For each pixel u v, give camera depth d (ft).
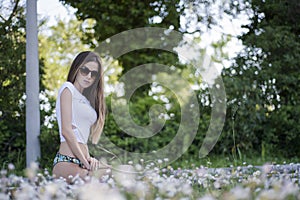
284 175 12.36
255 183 10.50
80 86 12.62
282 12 25.46
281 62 24.88
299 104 24.66
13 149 21.50
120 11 26.61
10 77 21.45
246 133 23.59
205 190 10.88
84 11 26.16
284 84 24.64
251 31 25.45
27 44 19.85
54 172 12.06
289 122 24.11
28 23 19.85
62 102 12.05
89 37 26.61
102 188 8.98
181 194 9.60
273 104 24.41
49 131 20.07
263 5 25.36
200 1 25.36
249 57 24.72
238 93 23.68
